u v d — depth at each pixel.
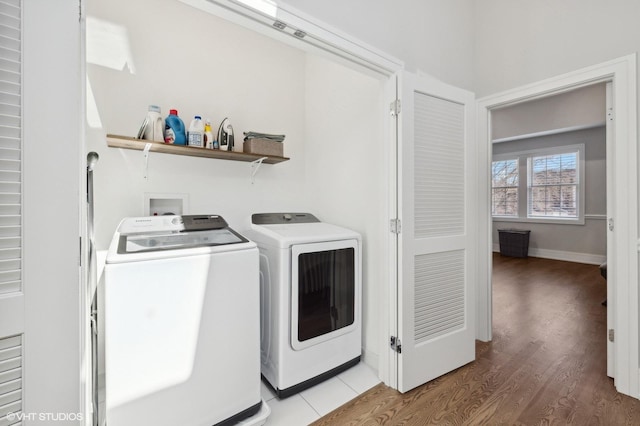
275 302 1.78
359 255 2.07
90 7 1.72
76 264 0.85
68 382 0.85
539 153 6.05
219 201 2.21
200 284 1.37
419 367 1.86
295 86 2.63
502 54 2.30
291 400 1.74
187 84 2.05
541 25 2.09
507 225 6.56
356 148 2.19
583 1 1.89
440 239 1.96
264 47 2.43
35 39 0.78
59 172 0.82
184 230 1.66
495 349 2.32
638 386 1.70
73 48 0.83
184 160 2.05
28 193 0.78
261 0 1.21
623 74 1.73
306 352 1.83
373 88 2.04
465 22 2.39
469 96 2.11
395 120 1.81
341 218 2.34
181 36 2.03
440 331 1.98
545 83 2.07
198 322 1.37
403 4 1.89
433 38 2.11
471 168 2.12
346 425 1.54
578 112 4.77
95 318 1.28
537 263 5.51
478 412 1.62
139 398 1.23
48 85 0.80
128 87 1.84
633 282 1.71
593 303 3.34
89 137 1.73
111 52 1.79
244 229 2.18
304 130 2.70
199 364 1.37
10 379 0.77
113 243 1.41
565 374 1.96
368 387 1.86
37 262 0.79
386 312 1.88
